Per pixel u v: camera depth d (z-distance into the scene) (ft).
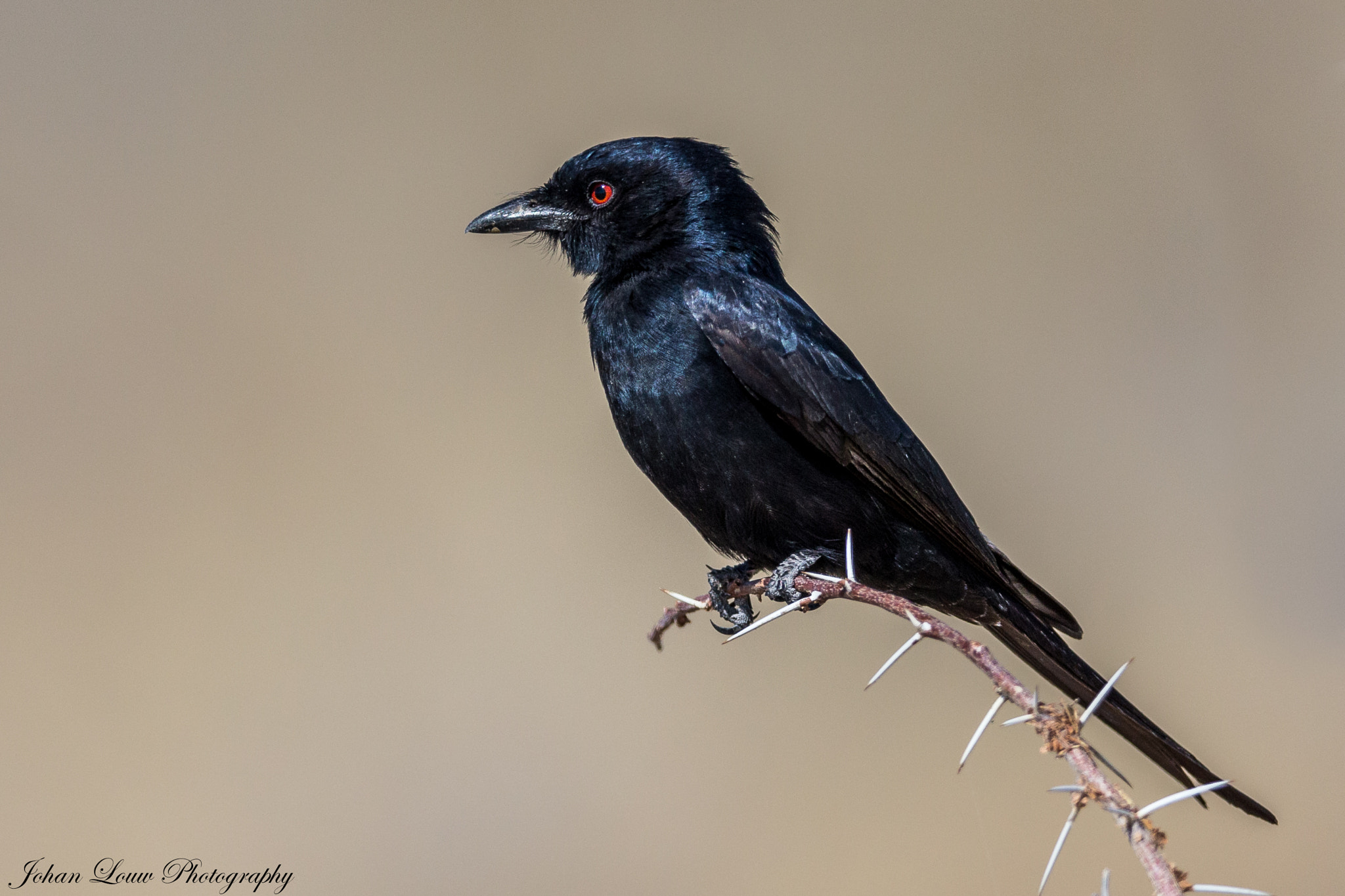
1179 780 29.53
